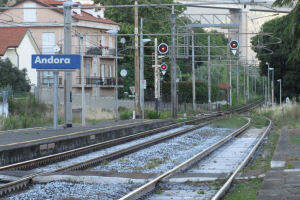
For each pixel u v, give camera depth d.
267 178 21.17
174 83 74.75
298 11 51.69
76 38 100.06
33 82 99.44
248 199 18.38
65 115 49.16
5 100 66.00
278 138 44.69
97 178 22.89
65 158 32.88
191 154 35.34
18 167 27.12
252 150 35.75
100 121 70.94
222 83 170.75
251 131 59.38
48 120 65.69
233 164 29.97
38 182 22.94
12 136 38.53
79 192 20.42
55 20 102.12
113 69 115.19
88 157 33.56
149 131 53.22
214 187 21.36
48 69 46.50
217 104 124.06
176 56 75.19
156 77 85.12
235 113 103.12
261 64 142.12
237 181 22.81
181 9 123.31
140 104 77.25
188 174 24.69
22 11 103.12
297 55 54.62
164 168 28.30
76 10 103.00
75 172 24.55
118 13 128.62
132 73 125.12
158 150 37.97
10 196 19.70
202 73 160.88
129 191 20.97
